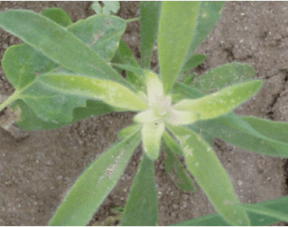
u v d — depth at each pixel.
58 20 0.24
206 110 0.20
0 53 0.28
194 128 0.25
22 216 0.28
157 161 0.29
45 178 0.28
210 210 0.29
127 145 0.22
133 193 0.22
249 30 0.30
